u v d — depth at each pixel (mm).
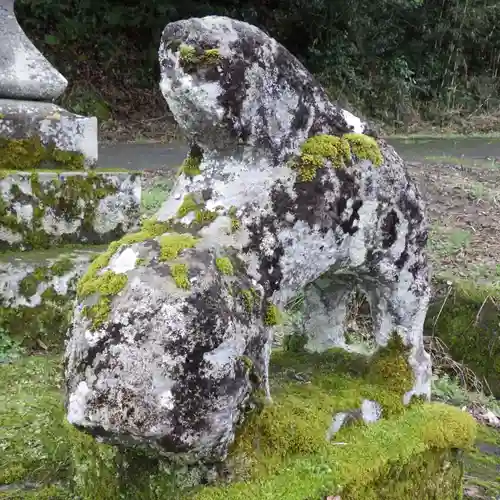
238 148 1793
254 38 1722
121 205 4500
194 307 1545
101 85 12180
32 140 4246
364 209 1939
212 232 1735
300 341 2473
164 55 1685
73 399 1573
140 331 1532
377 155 1966
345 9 13867
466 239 5781
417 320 2229
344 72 14008
